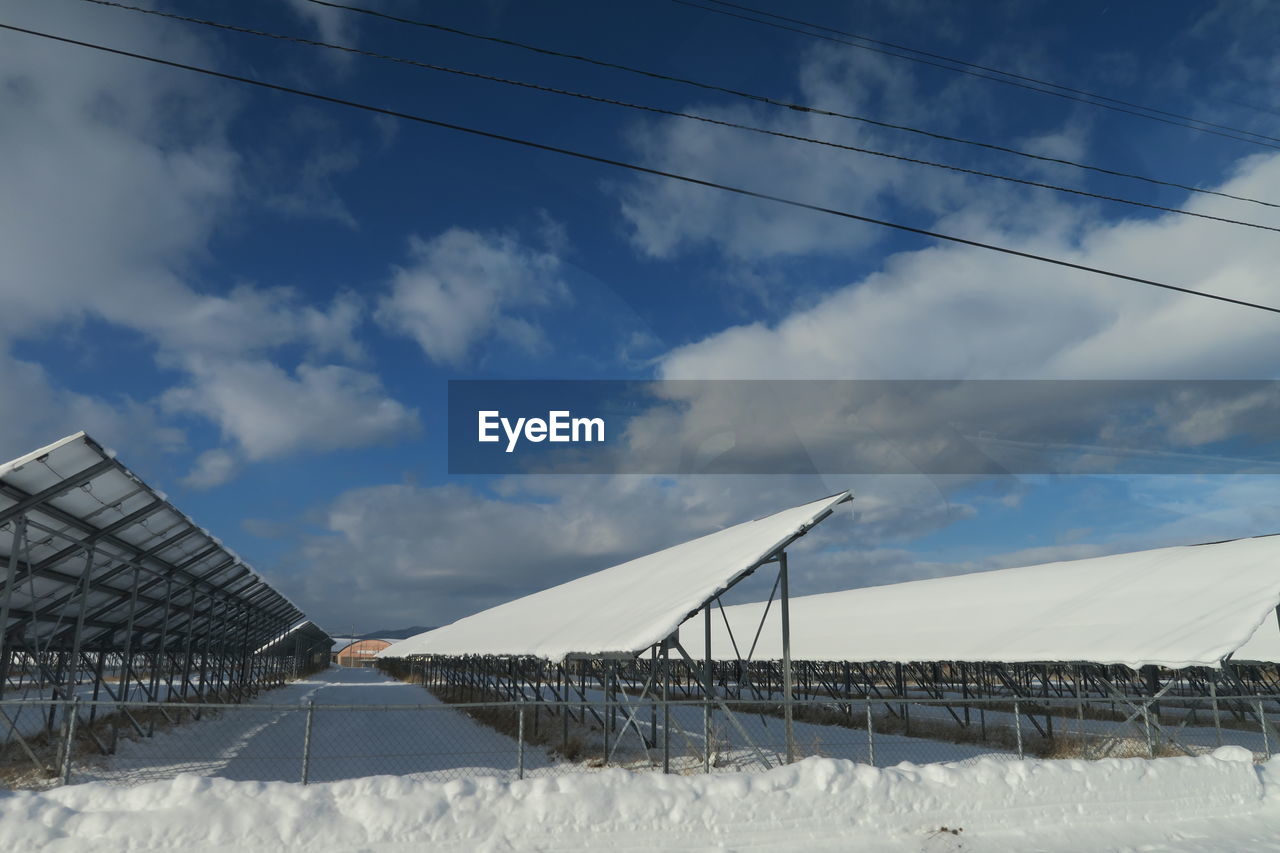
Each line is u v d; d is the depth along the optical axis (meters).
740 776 11.20
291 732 25.25
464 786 10.35
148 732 21.61
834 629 35.09
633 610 17.27
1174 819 12.14
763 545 15.80
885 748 21.14
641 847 10.15
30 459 11.88
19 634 17.17
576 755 18.31
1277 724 24.64
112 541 16.41
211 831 9.35
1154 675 20.78
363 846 9.55
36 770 15.23
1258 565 21.12
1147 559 26.78
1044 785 12.03
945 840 10.80
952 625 28.31
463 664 41.53
